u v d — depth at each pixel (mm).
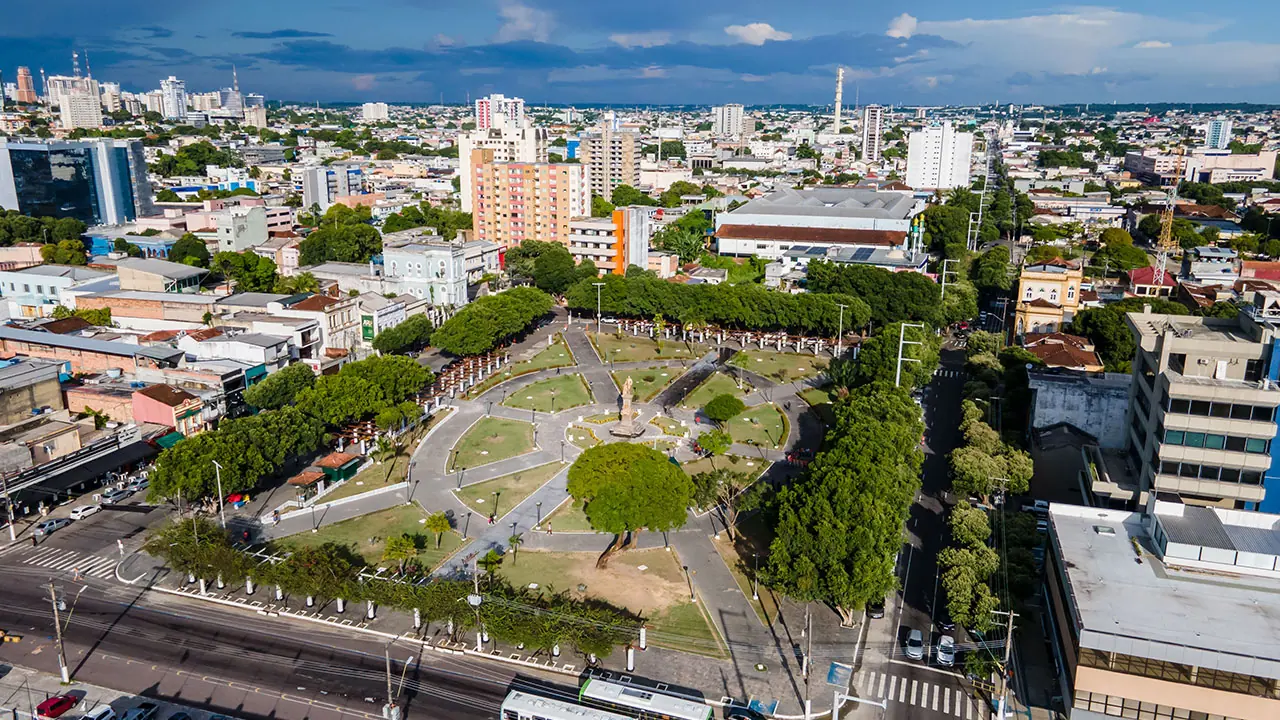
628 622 106562
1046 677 98812
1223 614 89000
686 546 128750
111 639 104250
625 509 117250
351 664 100688
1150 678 84625
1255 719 82312
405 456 161750
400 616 110875
